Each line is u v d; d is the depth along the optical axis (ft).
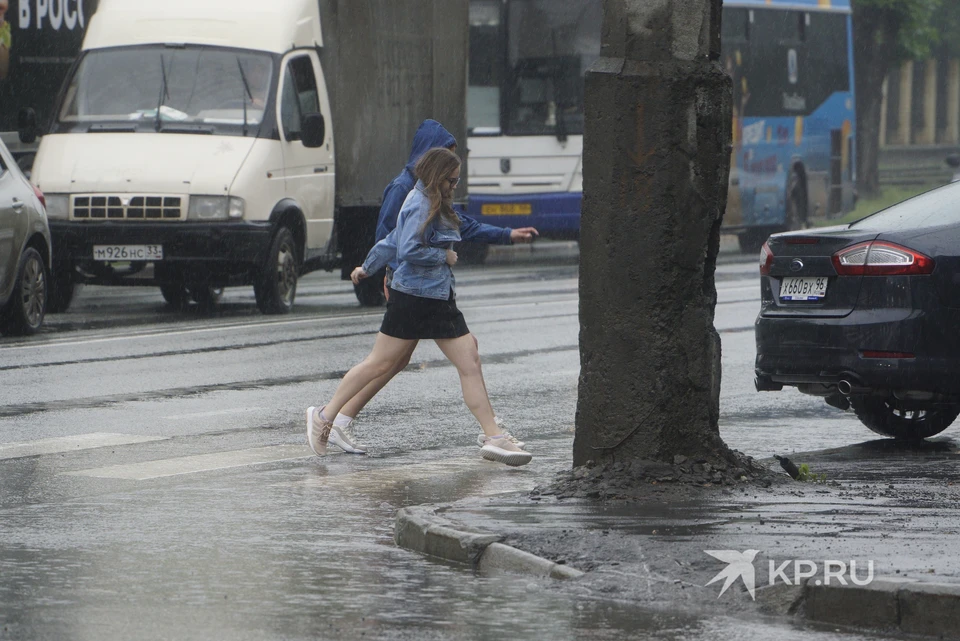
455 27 231.30
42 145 193.67
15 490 89.56
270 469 97.25
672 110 81.97
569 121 296.71
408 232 99.76
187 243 186.50
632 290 83.20
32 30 232.94
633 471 83.10
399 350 101.91
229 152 189.78
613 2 82.94
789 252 104.78
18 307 169.37
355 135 211.41
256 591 65.92
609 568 67.62
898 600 60.34
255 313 201.67
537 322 191.83
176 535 77.46
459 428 114.42
